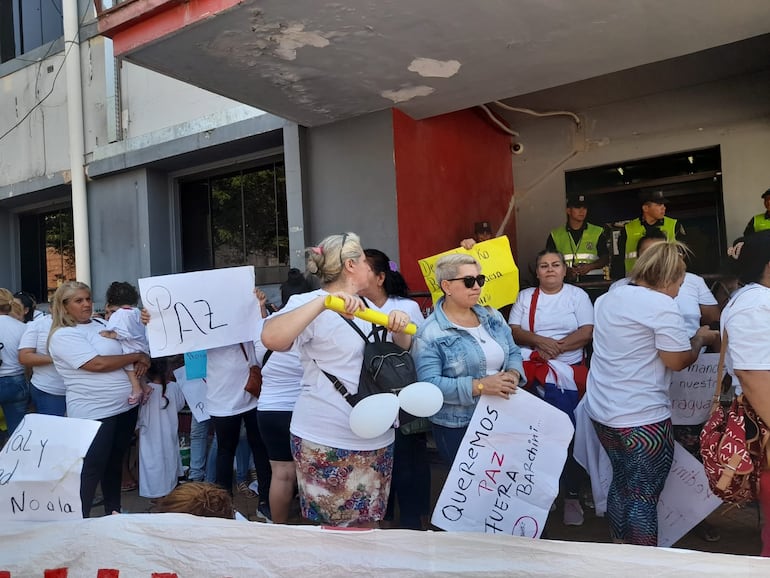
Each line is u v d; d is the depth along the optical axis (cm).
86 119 786
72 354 378
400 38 378
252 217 727
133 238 761
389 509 357
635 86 640
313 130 554
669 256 276
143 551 228
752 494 235
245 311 375
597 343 301
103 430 386
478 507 249
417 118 545
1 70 881
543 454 248
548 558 202
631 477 281
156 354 356
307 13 339
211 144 662
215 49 380
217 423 397
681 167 675
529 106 698
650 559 192
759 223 525
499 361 279
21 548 237
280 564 218
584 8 349
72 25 770
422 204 546
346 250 250
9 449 266
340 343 245
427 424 315
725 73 609
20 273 940
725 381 282
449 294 277
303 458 254
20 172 867
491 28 370
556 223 722
